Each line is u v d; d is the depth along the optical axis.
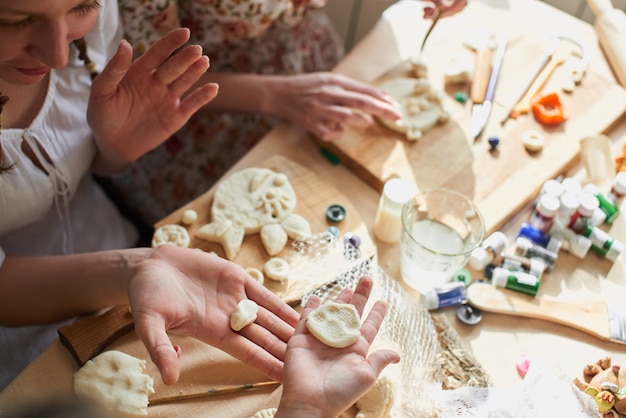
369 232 1.03
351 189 1.09
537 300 0.92
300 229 0.96
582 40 1.35
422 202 0.94
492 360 0.87
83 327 0.83
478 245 0.89
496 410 0.79
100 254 0.90
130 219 1.61
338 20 1.90
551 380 0.81
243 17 1.24
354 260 0.95
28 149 0.99
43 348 1.07
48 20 0.71
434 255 0.87
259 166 1.08
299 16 1.35
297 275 0.92
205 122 1.42
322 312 0.74
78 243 1.25
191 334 0.78
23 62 0.79
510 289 0.93
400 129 1.13
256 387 0.80
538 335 0.90
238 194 1.01
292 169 1.07
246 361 0.77
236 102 1.23
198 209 1.00
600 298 0.95
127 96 0.93
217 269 0.82
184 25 1.30
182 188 1.47
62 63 0.76
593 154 1.10
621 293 0.95
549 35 1.36
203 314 0.78
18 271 0.91
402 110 1.18
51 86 1.00
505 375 0.86
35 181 1.00
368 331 0.72
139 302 0.74
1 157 0.93
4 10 0.67
